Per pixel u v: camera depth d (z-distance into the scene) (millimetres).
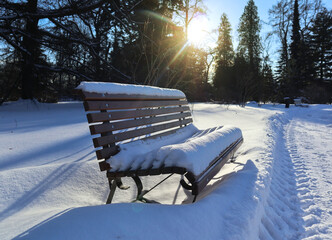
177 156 1434
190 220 1267
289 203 2125
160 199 1981
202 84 24516
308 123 8844
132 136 1963
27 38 10320
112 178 1635
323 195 2275
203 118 7129
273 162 2877
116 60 11797
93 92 1586
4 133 4453
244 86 19312
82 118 7113
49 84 13562
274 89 31906
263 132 4910
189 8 13094
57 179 2131
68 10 8789
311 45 36125
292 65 24891
